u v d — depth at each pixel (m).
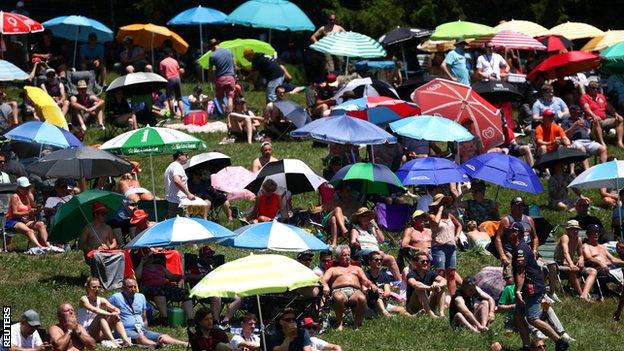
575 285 56.28
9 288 53.06
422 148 68.56
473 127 68.88
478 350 48.66
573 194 69.88
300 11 91.31
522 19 105.50
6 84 89.06
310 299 49.06
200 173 63.41
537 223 57.78
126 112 77.00
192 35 110.19
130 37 89.62
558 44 89.38
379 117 68.88
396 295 53.22
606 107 78.69
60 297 52.53
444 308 52.66
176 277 50.91
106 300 48.03
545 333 48.47
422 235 55.19
